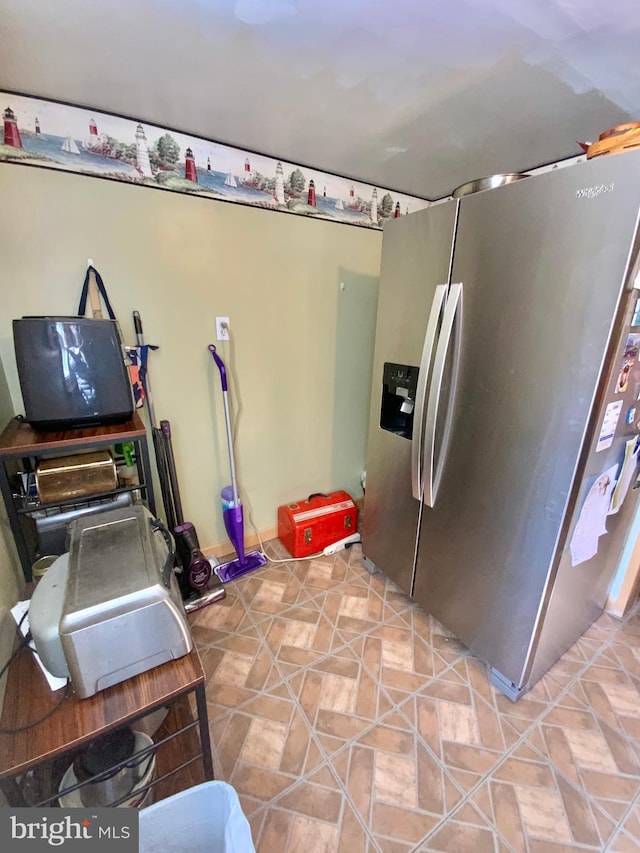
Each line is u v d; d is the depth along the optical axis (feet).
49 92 4.33
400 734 4.24
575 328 3.42
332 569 7.08
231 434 6.46
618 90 4.23
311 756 4.02
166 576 3.11
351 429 8.54
